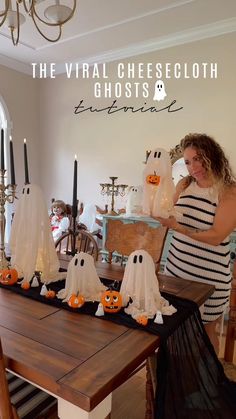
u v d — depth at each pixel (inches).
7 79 136.6
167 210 46.6
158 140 118.0
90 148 136.9
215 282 53.8
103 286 44.7
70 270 42.3
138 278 39.2
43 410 37.1
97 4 90.1
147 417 45.4
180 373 36.7
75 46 120.3
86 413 25.5
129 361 28.2
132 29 105.4
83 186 140.2
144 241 60.3
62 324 35.3
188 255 54.7
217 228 50.1
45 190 154.7
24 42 117.3
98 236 121.8
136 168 124.3
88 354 29.2
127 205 105.5
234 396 39.4
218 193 51.6
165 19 98.3
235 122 101.5
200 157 52.7
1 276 46.5
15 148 142.2
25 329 33.9
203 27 102.5
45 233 47.5
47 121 150.4
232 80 101.0
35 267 46.8
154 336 33.0
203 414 36.4
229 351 51.1
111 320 36.3
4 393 26.9
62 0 89.0
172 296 44.1
